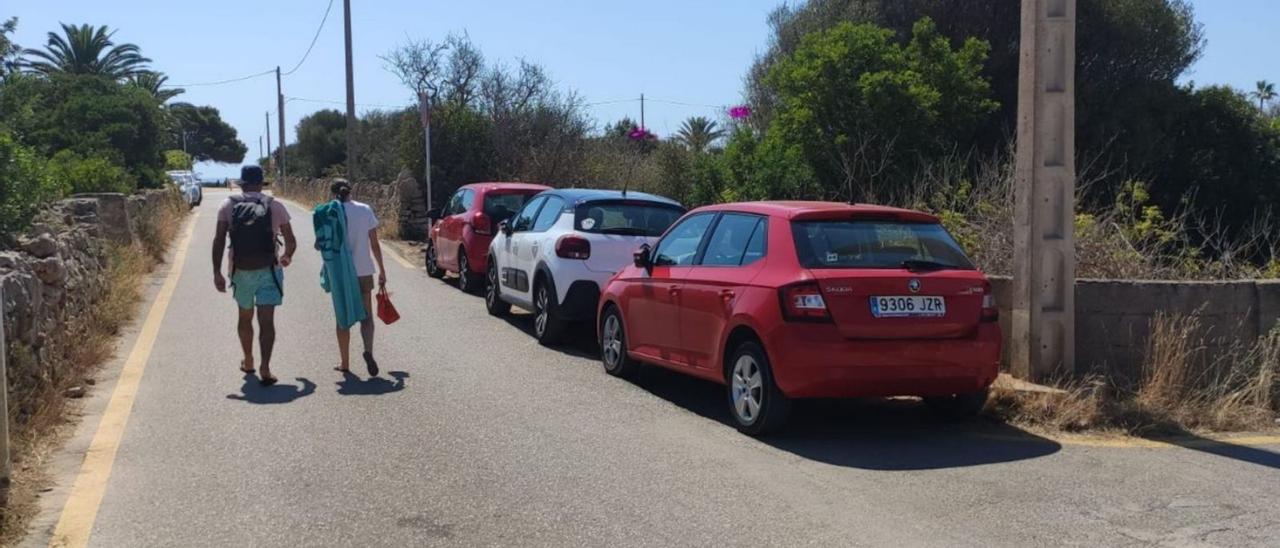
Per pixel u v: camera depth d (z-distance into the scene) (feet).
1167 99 72.02
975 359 23.73
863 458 22.76
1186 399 26.73
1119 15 71.51
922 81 54.85
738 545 17.51
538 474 21.43
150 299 45.96
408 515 18.95
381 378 30.78
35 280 25.99
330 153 192.13
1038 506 19.52
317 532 18.08
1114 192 57.77
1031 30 27.37
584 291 35.09
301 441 23.77
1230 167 73.31
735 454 23.03
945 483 20.93
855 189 52.65
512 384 30.27
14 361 23.32
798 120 54.54
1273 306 27.76
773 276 23.86
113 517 18.76
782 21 79.82
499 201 50.49
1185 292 27.76
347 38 100.17
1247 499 19.94
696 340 26.63
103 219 56.08
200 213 115.96
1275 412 26.61
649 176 73.87
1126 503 19.69
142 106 112.06
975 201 38.09
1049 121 27.50
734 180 59.36
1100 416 25.36
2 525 17.74
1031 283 27.68
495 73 84.69
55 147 99.66
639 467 21.95
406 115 84.58
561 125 84.17
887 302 23.11
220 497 19.89
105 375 30.66
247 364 31.01
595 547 17.42
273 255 29.96
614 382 30.83
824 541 17.70
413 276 57.72
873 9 73.05
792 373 22.90
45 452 22.40
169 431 24.56
